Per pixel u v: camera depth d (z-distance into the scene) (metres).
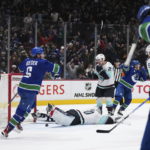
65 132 16.91
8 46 28.89
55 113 18.42
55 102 29.78
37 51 15.70
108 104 21.44
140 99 32.75
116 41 32.25
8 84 18.61
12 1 40.59
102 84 21.39
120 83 22.00
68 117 18.64
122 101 24.28
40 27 30.22
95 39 31.56
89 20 42.47
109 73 21.17
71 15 41.97
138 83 32.56
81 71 31.44
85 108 27.95
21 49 29.47
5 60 28.83
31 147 13.48
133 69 21.86
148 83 33.06
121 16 43.22
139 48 33.34
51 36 30.58
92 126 18.67
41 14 40.25
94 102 31.55
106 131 16.44
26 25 29.67
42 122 20.03
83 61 31.45
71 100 30.56
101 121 19.34
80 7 42.69
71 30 30.92
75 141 14.77
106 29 31.94
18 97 23.83
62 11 42.25
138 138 15.58
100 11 43.03
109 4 43.53
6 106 18.75
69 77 30.95
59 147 13.53
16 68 29.23
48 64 15.42
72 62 31.08
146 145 8.43
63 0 42.34
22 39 29.53
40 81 15.49
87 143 14.34
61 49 30.67
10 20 28.92
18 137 15.56
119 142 14.63
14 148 13.27
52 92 29.59
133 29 32.59
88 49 31.47
